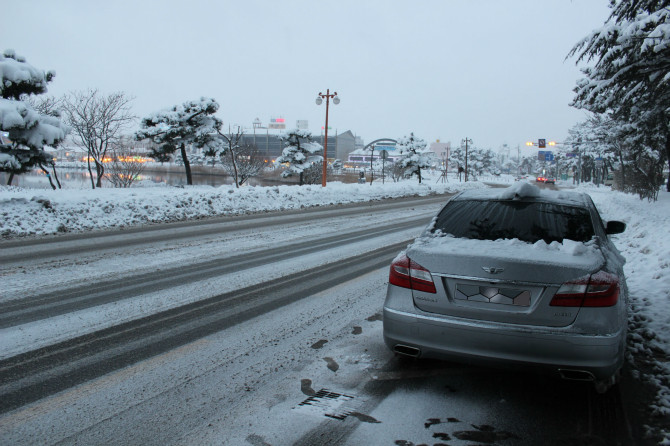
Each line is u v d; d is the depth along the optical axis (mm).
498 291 3080
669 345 4090
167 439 2703
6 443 2625
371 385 3449
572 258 3082
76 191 15562
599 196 28250
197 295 5758
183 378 3498
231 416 2971
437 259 3271
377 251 9086
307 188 23250
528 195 4062
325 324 4777
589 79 9305
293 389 3357
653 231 10164
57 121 15242
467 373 3691
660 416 3053
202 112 37125
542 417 3037
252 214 15648
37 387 3307
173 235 10547
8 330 4430
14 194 14352
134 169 33562
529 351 2947
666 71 8281
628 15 8781
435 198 28078
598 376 2889
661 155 22391
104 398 3172
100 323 4684
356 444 2686
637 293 5641
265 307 5328
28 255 7984
